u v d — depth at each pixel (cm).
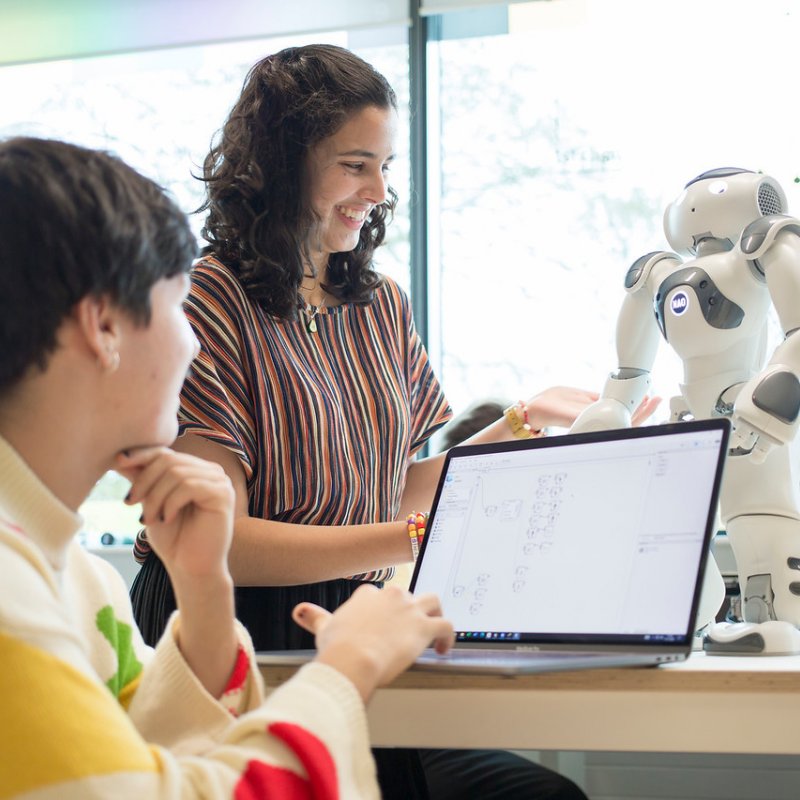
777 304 116
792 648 105
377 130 138
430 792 123
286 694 69
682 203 130
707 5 288
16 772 59
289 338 139
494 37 306
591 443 102
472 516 107
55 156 70
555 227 300
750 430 114
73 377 70
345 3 314
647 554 91
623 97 296
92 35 327
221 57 322
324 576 125
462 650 98
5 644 61
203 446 127
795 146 282
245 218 137
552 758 204
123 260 69
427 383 159
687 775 202
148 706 86
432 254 309
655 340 134
